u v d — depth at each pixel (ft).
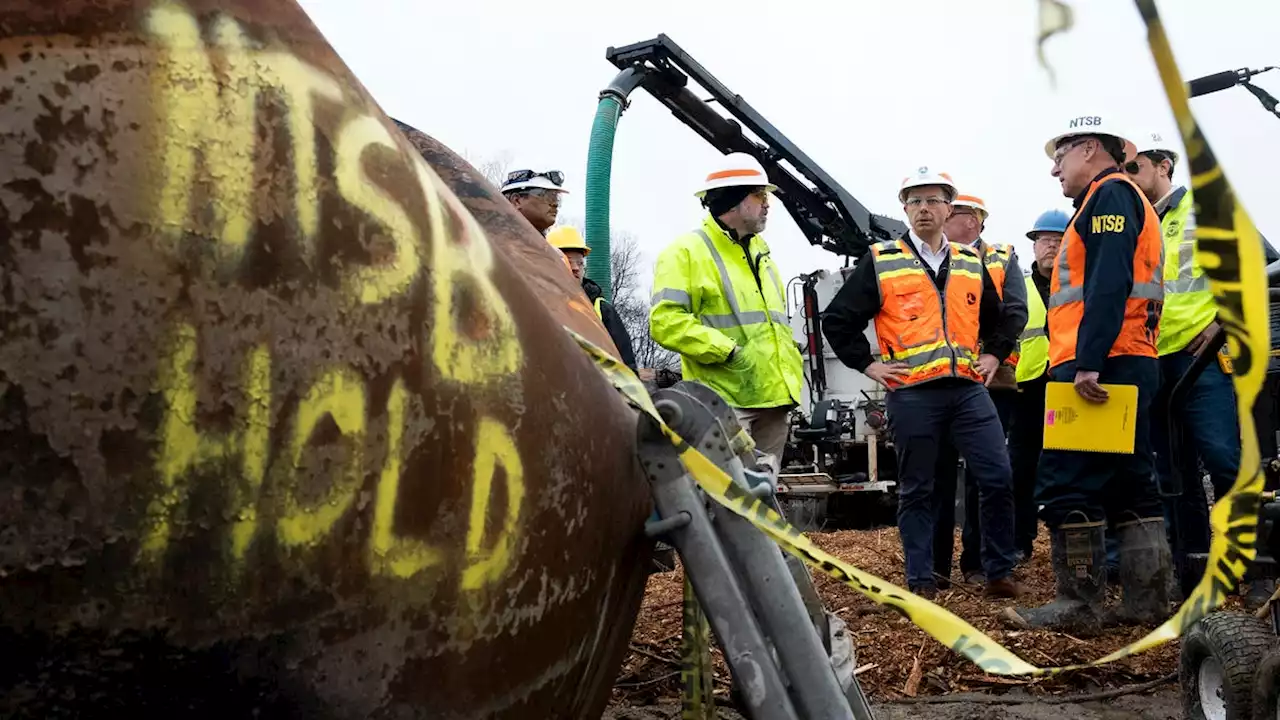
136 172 2.72
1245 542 3.17
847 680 5.53
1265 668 7.50
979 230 20.85
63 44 2.68
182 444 2.76
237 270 2.85
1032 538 20.04
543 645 3.83
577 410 3.98
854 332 16.16
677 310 15.06
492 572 3.48
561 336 4.00
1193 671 9.06
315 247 3.01
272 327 2.90
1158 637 3.55
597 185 28.40
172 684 2.84
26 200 2.59
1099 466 12.67
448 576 3.32
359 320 3.08
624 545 4.42
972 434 15.66
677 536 4.37
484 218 5.54
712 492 4.26
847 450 38.27
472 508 3.40
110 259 2.67
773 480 4.86
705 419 4.66
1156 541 12.70
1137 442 12.74
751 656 4.19
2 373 2.56
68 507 2.63
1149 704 10.61
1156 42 2.50
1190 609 3.44
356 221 3.13
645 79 31.22
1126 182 12.60
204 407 2.78
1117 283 12.10
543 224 17.58
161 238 2.73
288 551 2.94
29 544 2.61
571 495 3.88
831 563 4.05
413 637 3.26
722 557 4.33
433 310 3.32
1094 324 12.14
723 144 34.71
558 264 5.62
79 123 2.66
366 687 3.16
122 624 2.73
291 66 3.09
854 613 14.30
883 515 38.01
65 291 2.62
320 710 3.08
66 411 2.62
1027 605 14.74
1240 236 2.68
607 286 27.61
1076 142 13.19
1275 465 10.87
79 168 2.65
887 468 37.99
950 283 15.78
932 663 12.09
